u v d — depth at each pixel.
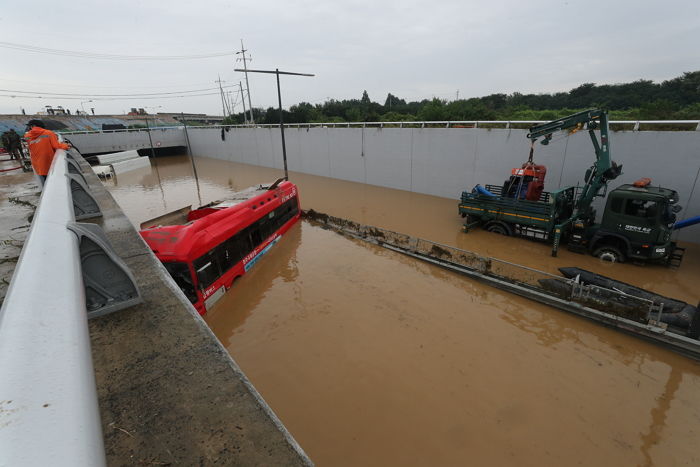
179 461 1.61
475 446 6.96
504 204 15.80
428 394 8.17
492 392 8.15
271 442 1.71
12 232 5.32
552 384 8.30
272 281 13.47
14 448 0.56
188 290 10.15
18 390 0.74
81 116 68.75
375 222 20.23
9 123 55.75
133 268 3.38
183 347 2.26
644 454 6.67
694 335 8.74
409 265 14.58
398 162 26.62
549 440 7.00
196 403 1.88
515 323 10.55
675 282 11.79
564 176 17.81
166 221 14.40
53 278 1.42
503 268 12.27
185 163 50.81
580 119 13.48
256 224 14.55
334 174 32.94
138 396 1.91
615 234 12.80
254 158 44.03
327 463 6.78
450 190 23.78
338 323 10.86
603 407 7.65
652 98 45.72
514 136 19.55
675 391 7.98
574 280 10.69
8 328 1.00
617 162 15.78
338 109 64.75
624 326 9.62
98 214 5.23
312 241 17.48
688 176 14.04
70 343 1.01
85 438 0.67
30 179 10.28
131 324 2.48
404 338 10.07
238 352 9.77
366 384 8.54
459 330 10.33
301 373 8.95
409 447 7.00
